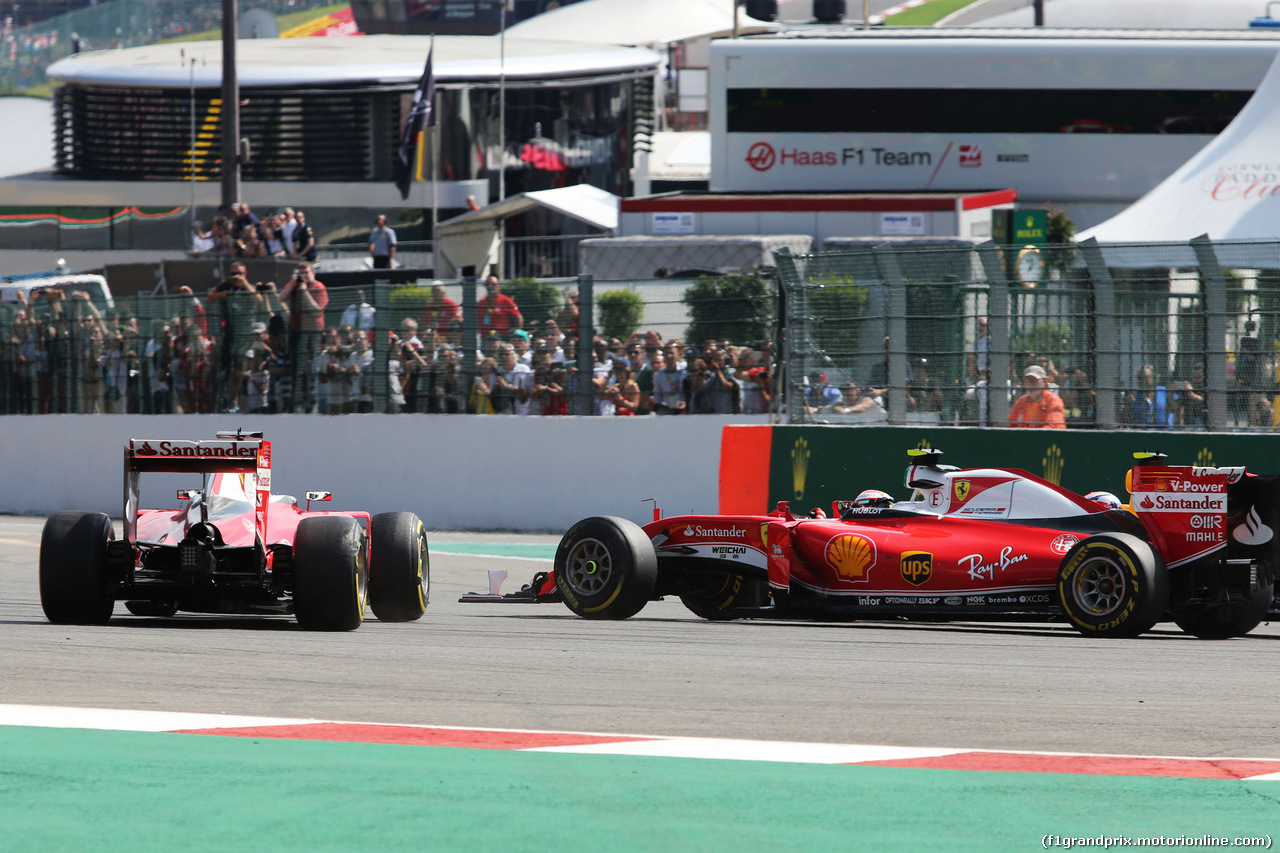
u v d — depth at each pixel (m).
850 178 87.62
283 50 129.12
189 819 11.98
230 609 26.62
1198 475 26.42
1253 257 36.03
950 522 27.98
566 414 52.81
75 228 118.75
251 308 58.94
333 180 116.38
